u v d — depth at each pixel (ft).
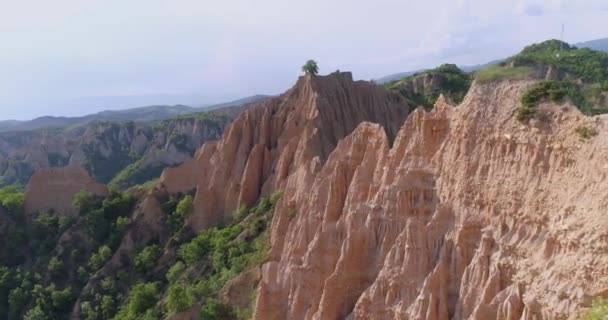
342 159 173.58
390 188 142.51
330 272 153.58
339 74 309.01
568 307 96.17
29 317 261.65
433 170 137.80
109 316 251.39
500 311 105.91
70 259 293.84
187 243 267.59
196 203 282.97
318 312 143.95
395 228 138.92
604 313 84.07
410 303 124.77
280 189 253.44
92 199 320.09
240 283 200.64
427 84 409.28
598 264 94.58
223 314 194.70
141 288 242.17
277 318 166.40
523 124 116.37
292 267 163.63
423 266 126.72
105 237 302.25
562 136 108.78
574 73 258.98
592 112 170.40
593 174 100.83
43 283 284.41
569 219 101.91
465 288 116.67
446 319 118.52
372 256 142.72
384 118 308.81
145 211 298.35
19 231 313.53
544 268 103.76
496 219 117.50
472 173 125.29
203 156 313.73
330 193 168.55
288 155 263.70
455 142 131.95
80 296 268.62
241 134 296.30
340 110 289.53
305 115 283.18
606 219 95.30
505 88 124.77
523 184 113.60
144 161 596.70
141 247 285.64
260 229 232.73
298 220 183.21
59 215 320.91
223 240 238.27
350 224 149.79
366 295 132.36
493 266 112.16
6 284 287.07
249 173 275.18
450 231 125.80
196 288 214.48
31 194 326.85
